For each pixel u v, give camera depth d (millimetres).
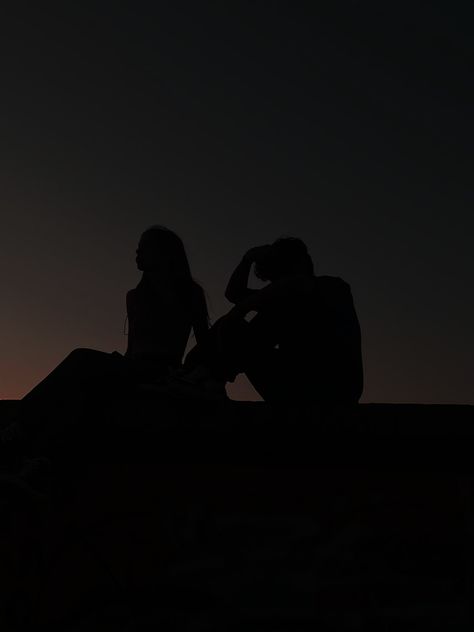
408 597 2854
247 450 2977
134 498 2945
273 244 3586
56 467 2924
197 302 3346
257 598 2855
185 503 2947
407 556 2898
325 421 2918
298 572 2891
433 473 2988
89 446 2951
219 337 3174
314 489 2973
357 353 3250
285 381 3229
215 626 2832
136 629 2820
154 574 2875
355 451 2965
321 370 3205
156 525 2924
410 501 2955
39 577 2848
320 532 2930
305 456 2979
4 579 2834
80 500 2926
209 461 2992
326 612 2854
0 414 2939
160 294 3260
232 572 2883
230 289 3650
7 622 2793
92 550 2887
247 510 2947
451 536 2912
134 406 2912
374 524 2932
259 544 2910
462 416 2924
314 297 3264
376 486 2973
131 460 2982
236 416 2918
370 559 2896
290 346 3260
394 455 2973
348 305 3340
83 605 2836
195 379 2965
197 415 2914
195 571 2885
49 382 2852
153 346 3205
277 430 2910
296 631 2844
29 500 2689
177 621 2842
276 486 2975
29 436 2797
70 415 2818
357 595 2857
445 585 2863
